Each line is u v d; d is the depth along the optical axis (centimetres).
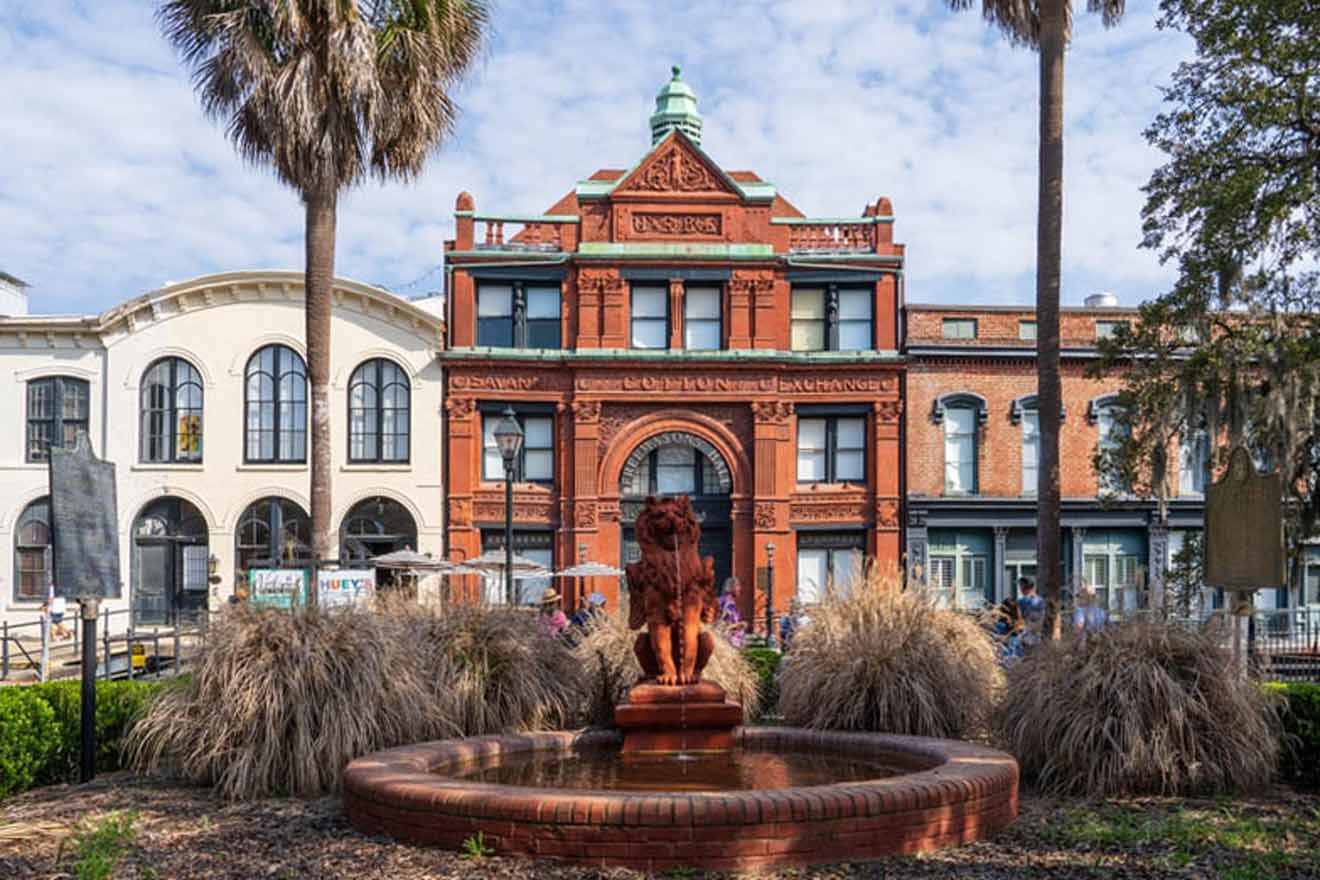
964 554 3581
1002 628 1955
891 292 3594
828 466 3578
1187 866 812
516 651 1325
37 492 3478
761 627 3425
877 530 3525
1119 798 1077
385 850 845
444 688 1242
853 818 816
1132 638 1134
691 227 3588
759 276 3559
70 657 2577
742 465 3531
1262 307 2028
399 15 2292
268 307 3528
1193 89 1964
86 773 1227
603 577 3466
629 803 796
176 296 3491
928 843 849
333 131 2175
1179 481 3588
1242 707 1101
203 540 3503
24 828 948
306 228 2303
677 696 1137
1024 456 3584
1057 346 1984
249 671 1114
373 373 3522
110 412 3484
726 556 3566
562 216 3594
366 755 1039
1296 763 1174
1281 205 1833
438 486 3488
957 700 1309
